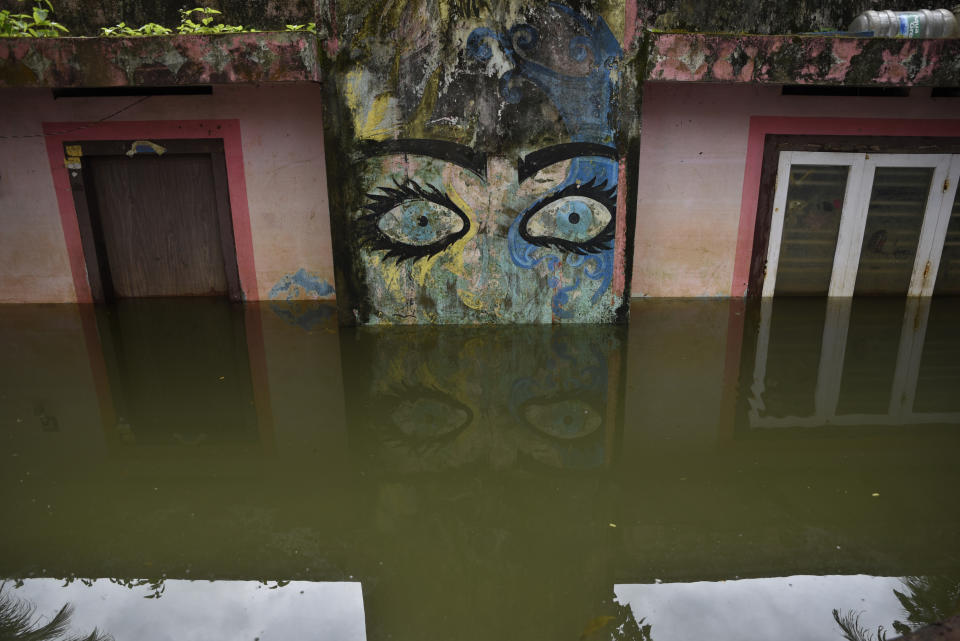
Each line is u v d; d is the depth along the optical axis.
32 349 5.76
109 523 3.33
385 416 4.51
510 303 6.25
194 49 5.37
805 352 5.62
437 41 5.50
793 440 4.14
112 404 4.72
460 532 3.26
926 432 4.23
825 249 7.16
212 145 6.70
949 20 5.82
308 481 3.74
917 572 2.91
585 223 6.00
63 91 6.44
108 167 6.85
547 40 5.51
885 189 6.94
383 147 5.75
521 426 4.35
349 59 5.53
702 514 3.38
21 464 3.92
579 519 3.36
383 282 6.17
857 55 5.54
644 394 4.80
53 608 2.74
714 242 7.08
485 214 5.96
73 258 6.97
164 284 7.33
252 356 5.58
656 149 6.74
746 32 6.32
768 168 6.84
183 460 3.98
